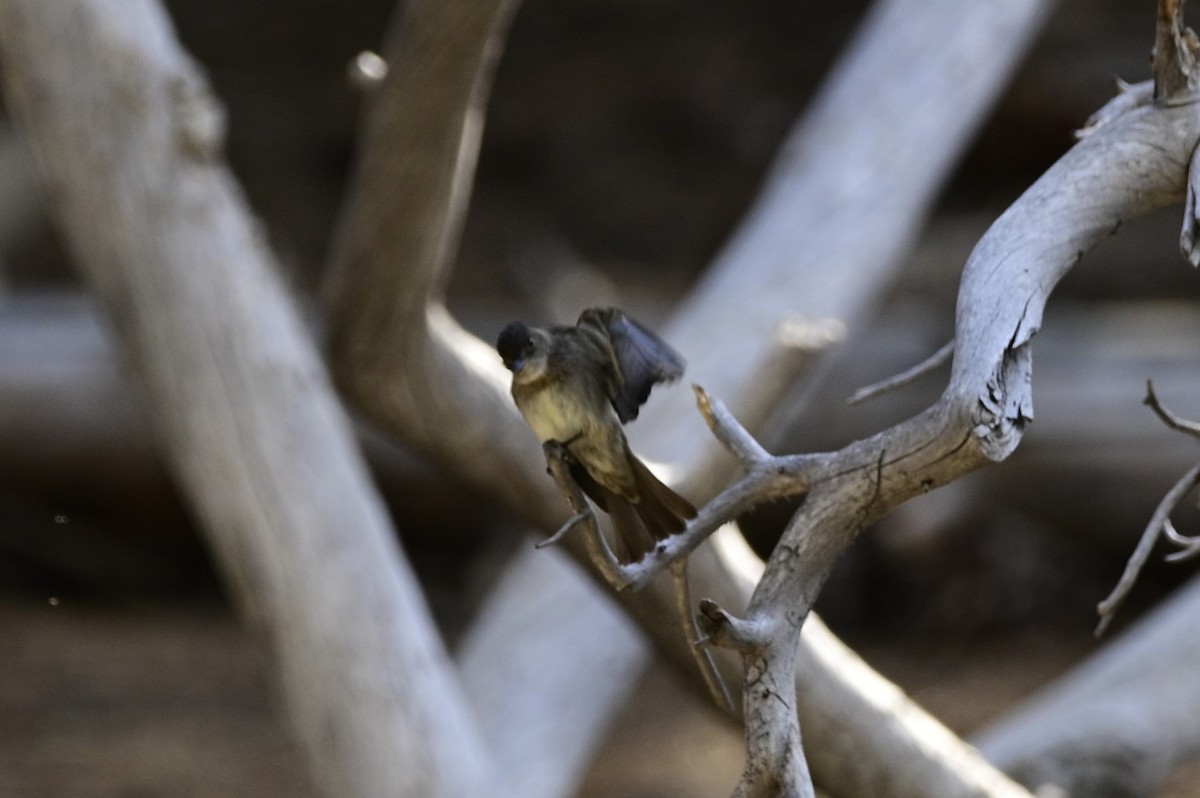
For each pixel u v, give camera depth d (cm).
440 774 720
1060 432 1694
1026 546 1738
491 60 711
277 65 3291
